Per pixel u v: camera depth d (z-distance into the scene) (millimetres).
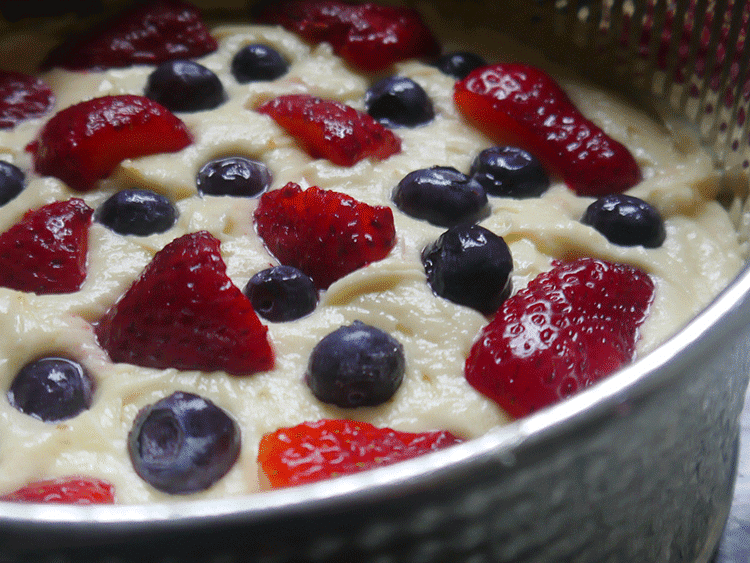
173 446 170
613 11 250
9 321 188
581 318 182
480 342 185
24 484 171
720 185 232
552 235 212
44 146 220
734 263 216
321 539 131
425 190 211
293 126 231
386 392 182
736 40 223
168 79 239
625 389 137
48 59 259
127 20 258
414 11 268
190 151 227
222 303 178
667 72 244
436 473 130
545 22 265
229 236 208
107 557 129
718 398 164
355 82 253
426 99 244
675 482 162
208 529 126
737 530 200
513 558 146
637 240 213
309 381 184
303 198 199
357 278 196
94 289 198
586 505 148
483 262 194
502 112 234
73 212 204
